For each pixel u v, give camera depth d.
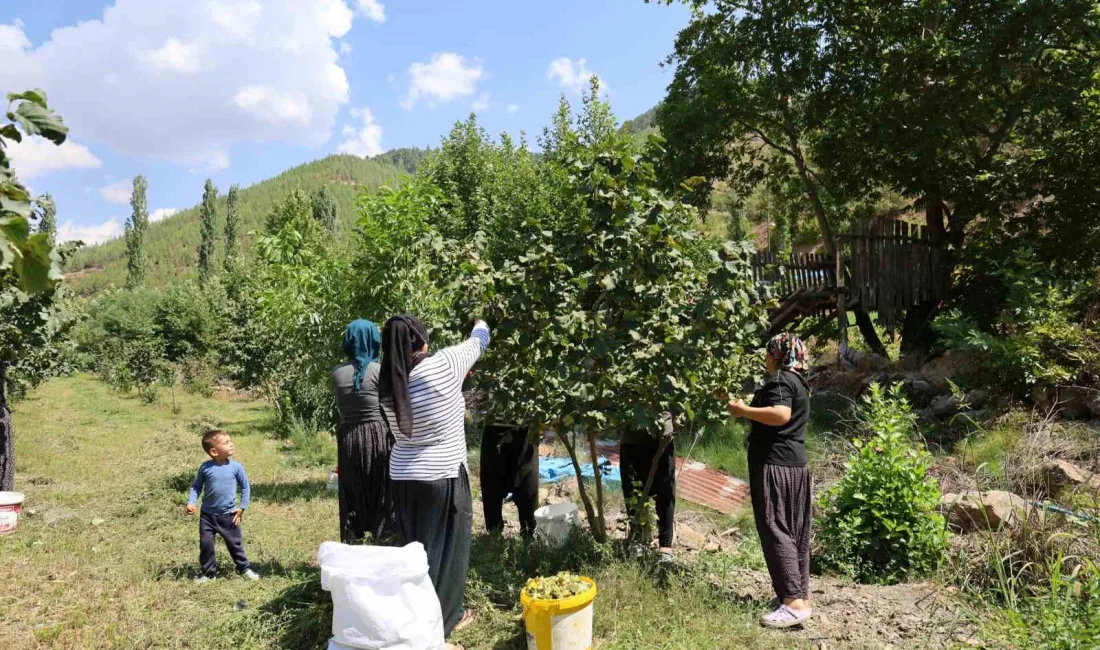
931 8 14.97
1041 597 4.20
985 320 13.62
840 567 5.37
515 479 5.84
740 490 8.48
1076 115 13.12
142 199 80.25
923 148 13.62
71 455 11.22
